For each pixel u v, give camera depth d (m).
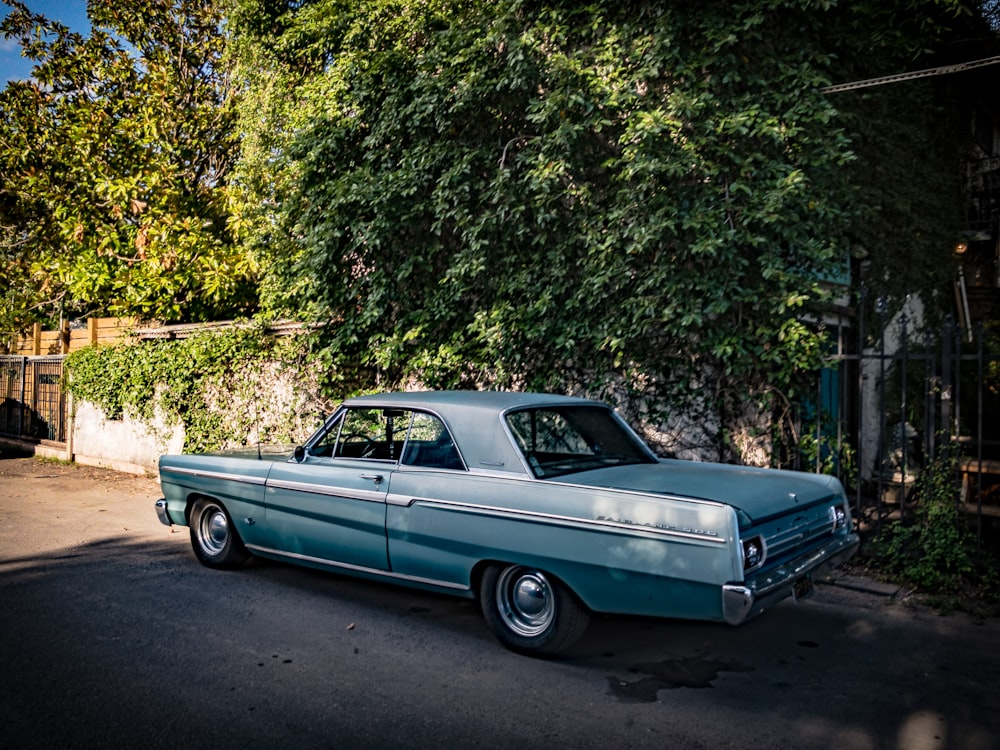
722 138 7.47
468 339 8.96
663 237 7.11
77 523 9.26
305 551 6.00
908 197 9.81
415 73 8.91
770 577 4.15
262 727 3.84
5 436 18.00
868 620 5.48
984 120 11.62
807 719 3.93
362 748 3.63
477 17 8.71
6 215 15.96
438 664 4.70
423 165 8.47
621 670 4.60
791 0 7.52
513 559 4.71
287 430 11.31
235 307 14.80
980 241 11.20
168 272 13.30
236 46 13.06
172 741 3.69
